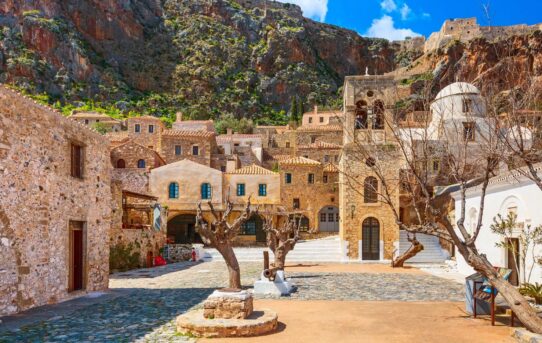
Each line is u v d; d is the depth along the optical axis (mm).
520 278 20734
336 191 54938
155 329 12195
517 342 10930
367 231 39375
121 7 157750
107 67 146250
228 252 19438
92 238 20062
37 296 15828
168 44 163500
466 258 12555
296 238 26484
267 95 156375
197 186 52656
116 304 16547
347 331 12102
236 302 12234
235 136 88312
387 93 37188
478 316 14164
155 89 150875
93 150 20344
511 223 18422
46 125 16484
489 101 15492
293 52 168875
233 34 172125
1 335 11492
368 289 21156
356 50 198375
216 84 152125
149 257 35906
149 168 56625
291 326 12734
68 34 139500
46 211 16375
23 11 136375
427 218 15148
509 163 15633
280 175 54500
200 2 180250
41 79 125062
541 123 15125
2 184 14016
